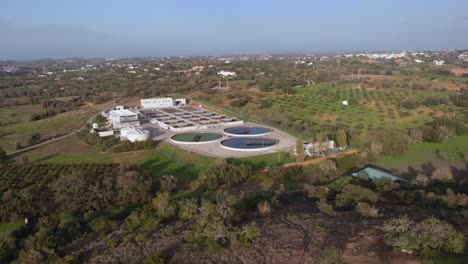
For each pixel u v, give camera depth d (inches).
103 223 2701.8
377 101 7539.4
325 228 2308.1
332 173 3873.0
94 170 4028.1
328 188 3191.4
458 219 2444.6
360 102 7549.2
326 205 2669.8
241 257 2046.0
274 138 5413.4
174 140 5305.1
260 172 4001.0
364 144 4808.1
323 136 4852.4
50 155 4849.9
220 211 2432.3
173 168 4256.9
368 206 2600.9
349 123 6210.6
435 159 4431.6
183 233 2378.2
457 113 6309.1
